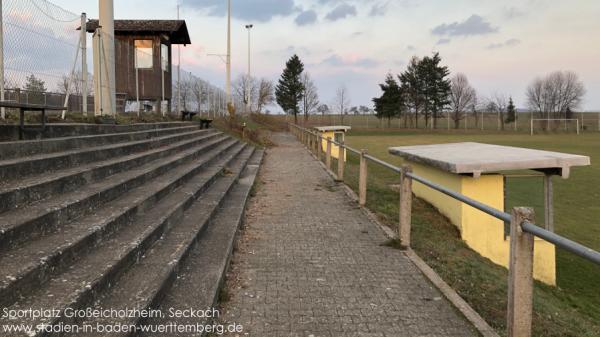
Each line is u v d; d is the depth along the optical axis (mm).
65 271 3473
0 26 6777
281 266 5484
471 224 7828
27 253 3336
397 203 9492
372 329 3883
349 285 4887
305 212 8516
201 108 28484
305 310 4242
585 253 2463
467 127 69250
